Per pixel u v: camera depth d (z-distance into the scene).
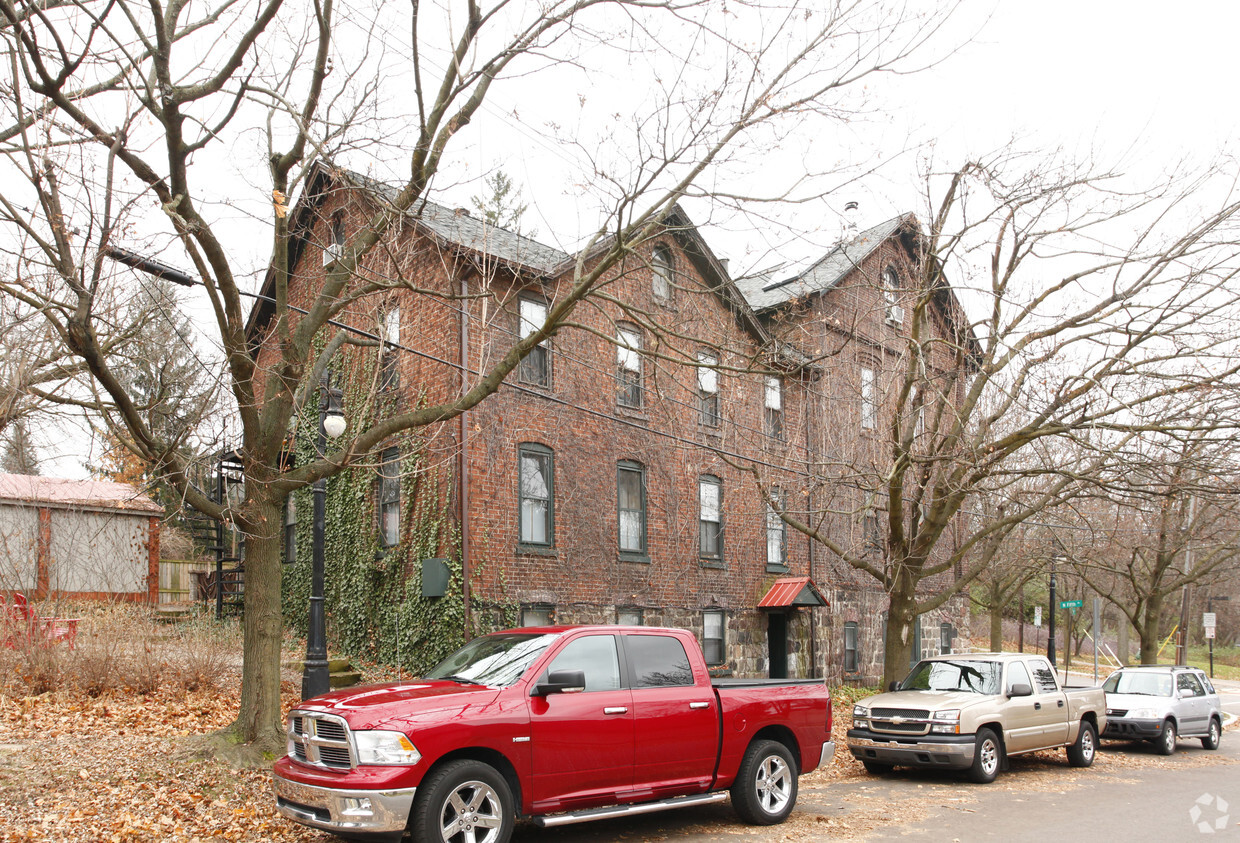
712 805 10.21
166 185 9.55
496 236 18.97
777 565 22.75
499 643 8.56
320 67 9.53
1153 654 25.28
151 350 15.28
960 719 12.12
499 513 17.11
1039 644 52.34
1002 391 15.32
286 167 10.02
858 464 18.59
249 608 10.26
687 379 20.89
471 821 6.99
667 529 20.14
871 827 9.09
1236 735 21.55
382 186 11.82
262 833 7.81
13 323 10.16
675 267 20.59
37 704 12.04
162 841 7.37
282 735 10.16
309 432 20.59
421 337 17.95
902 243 25.11
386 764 6.68
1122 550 25.83
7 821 7.49
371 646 18.33
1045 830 9.10
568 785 7.63
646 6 9.34
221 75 9.02
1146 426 13.49
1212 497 15.42
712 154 9.70
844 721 17.69
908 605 15.98
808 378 22.20
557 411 18.36
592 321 19.17
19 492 21.39
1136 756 16.31
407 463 17.61
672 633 8.95
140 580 23.48
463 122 10.15
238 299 9.91
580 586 18.25
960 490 14.77
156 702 12.81
